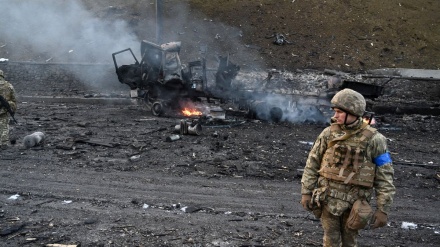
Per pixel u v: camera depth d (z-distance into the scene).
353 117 3.58
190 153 9.14
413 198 6.95
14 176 7.42
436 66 22.45
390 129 13.30
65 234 5.18
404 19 25.12
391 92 19.73
